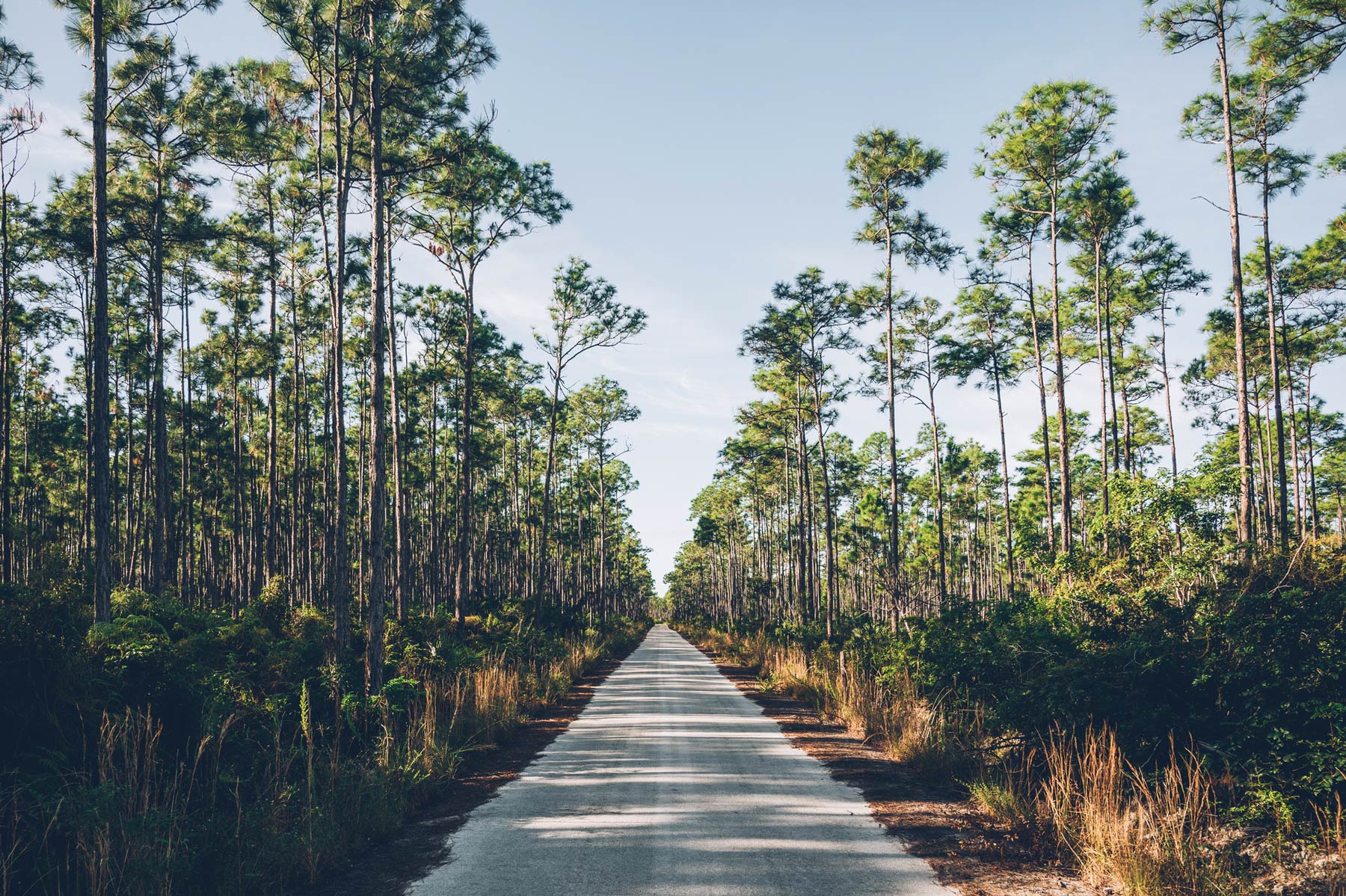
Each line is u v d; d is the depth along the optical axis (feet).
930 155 74.84
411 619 74.38
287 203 92.48
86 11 50.44
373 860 20.59
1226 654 23.84
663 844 21.25
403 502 80.53
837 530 167.84
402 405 112.47
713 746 36.83
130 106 72.13
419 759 29.86
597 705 53.83
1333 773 18.84
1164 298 97.71
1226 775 21.21
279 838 19.69
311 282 95.30
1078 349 103.81
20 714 21.06
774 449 129.49
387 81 50.03
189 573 117.19
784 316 88.94
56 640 22.98
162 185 79.97
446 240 86.17
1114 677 26.09
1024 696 28.43
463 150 61.16
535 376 131.85
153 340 110.22
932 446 167.43
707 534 214.69
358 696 34.58
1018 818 22.79
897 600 75.92
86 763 21.50
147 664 27.04
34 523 122.62
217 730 25.62
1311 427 120.47
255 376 114.32
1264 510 92.89
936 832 22.36
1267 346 97.86
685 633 221.05
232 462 132.98
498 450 155.74
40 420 137.69
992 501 187.73
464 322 107.76
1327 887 16.44
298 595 99.76
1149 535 31.50
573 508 176.04
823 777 29.91
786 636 93.25
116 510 129.80
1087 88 76.74
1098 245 89.40
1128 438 114.73
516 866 19.61
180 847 17.67
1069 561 33.04
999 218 89.30
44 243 80.59
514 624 87.66
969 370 103.45
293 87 65.62
